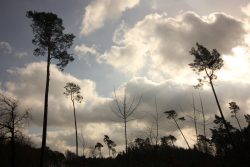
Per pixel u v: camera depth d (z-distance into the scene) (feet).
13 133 91.40
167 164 142.41
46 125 95.20
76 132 158.61
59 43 104.94
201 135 127.65
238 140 133.69
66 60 106.52
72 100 162.91
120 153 178.09
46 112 96.94
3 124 89.61
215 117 150.10
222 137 141.69
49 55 104.78
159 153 159.63
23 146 125.18
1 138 91.40
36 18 101.71
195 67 132.05
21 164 116.26
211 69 129.18
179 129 141.90
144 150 155.84
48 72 103.04
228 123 151.12
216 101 126.31
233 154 126.93
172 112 141.28
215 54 129.39
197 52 131.03
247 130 138.82
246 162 115.03
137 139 152.97
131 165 126.72
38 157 131.85
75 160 176.14
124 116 77.25
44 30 103.30
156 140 97.25
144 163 138.00
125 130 77.25
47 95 99.55
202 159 138.51
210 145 145.18
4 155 112.47
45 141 93.35
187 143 140.97
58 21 103.24
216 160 133.18
